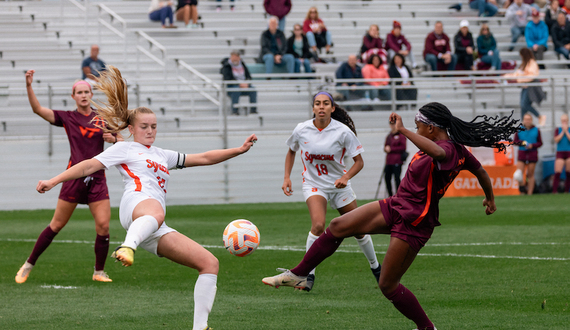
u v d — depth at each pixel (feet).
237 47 195.11
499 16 226.58
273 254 78.18
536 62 188.24
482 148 167.43
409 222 39.19
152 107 168.14
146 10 209.15
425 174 38.83
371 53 181.78
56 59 183.21
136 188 39.22
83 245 88.99
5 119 158.20
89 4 203.92
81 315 47.14
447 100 176.96
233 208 144.46
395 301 39.70
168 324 44.11
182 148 158.92
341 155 59.06
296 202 158.92
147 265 72.02
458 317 45.19
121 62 187.73
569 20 212.64
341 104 165.27
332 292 55.62
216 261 39.04
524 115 172.55
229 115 165.17
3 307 50.19
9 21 195.42
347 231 42.45
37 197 155.33
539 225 102.68
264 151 163.43
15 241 94.02
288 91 168.14
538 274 62.18
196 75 180.86
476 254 75.31
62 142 156.35
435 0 231.50
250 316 46.26
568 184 165.17
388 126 167.32
